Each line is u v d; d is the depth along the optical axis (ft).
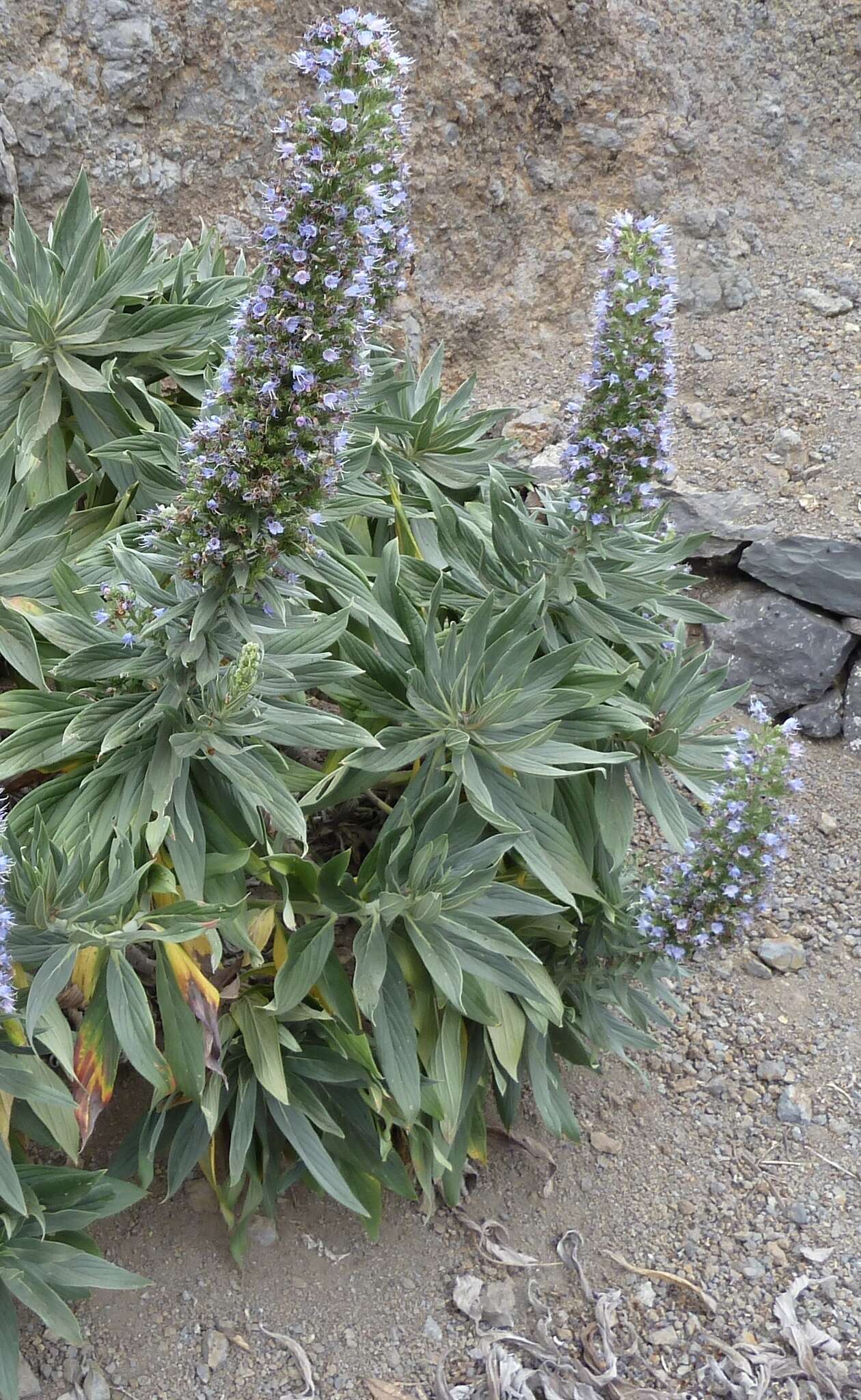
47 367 4.49
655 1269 4.57
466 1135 4.50
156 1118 4.25
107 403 4.56
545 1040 4.58
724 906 4.31
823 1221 4.73
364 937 4.09
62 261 4.73
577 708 4.18
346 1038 4.13
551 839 4.29
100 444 4.56
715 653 6.43
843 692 6.37
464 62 7.16
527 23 7.29
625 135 7.74
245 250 6.91
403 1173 4.39
